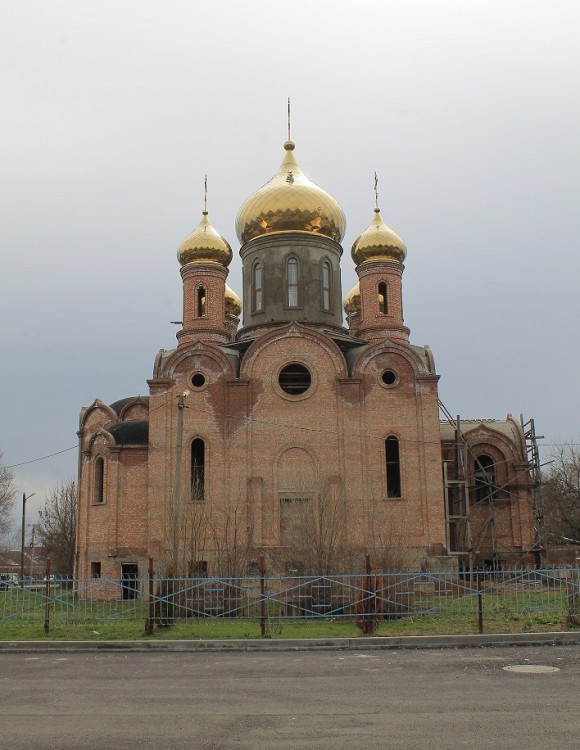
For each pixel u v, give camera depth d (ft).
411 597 89.86
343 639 70.38
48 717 41.52
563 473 220.23
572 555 159.43
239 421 138.10
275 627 79.71
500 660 60.49
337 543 109.91
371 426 137.90
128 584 136.77
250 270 160.56
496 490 156.56
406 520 134.00
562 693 46.34
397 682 51.08
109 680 53.72
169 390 139.44
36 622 85.71
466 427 168.66
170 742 35.88
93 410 164.04
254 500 134.31
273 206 158.92
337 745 34.94
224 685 50.98
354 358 143.13
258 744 35.35
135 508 139.64
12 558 395.75
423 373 139.44
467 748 34.14
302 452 137.49
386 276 160.15
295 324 141.79
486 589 103.04
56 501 249.55
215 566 114.11
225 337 160.35
